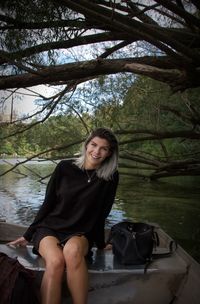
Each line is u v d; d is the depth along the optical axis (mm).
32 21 3730
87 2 3309
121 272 2578
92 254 2787
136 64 4418
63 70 4238
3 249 2854
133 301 2611
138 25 3625
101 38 4961
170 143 15164
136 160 9508
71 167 2709
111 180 2686
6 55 3879
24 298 2139
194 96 9477
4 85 4406
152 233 2717
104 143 2643
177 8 4102
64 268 2357
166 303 2631
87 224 2619
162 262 2771
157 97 8852
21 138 7812
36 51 3953
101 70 4359
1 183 13180
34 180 14086
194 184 13484
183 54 4152
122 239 2738
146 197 10359
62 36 3941
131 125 9594
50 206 2701
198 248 5445
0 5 3590
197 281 2580
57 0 3344
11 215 7770
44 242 2459
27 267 2512
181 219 7426
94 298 2592
